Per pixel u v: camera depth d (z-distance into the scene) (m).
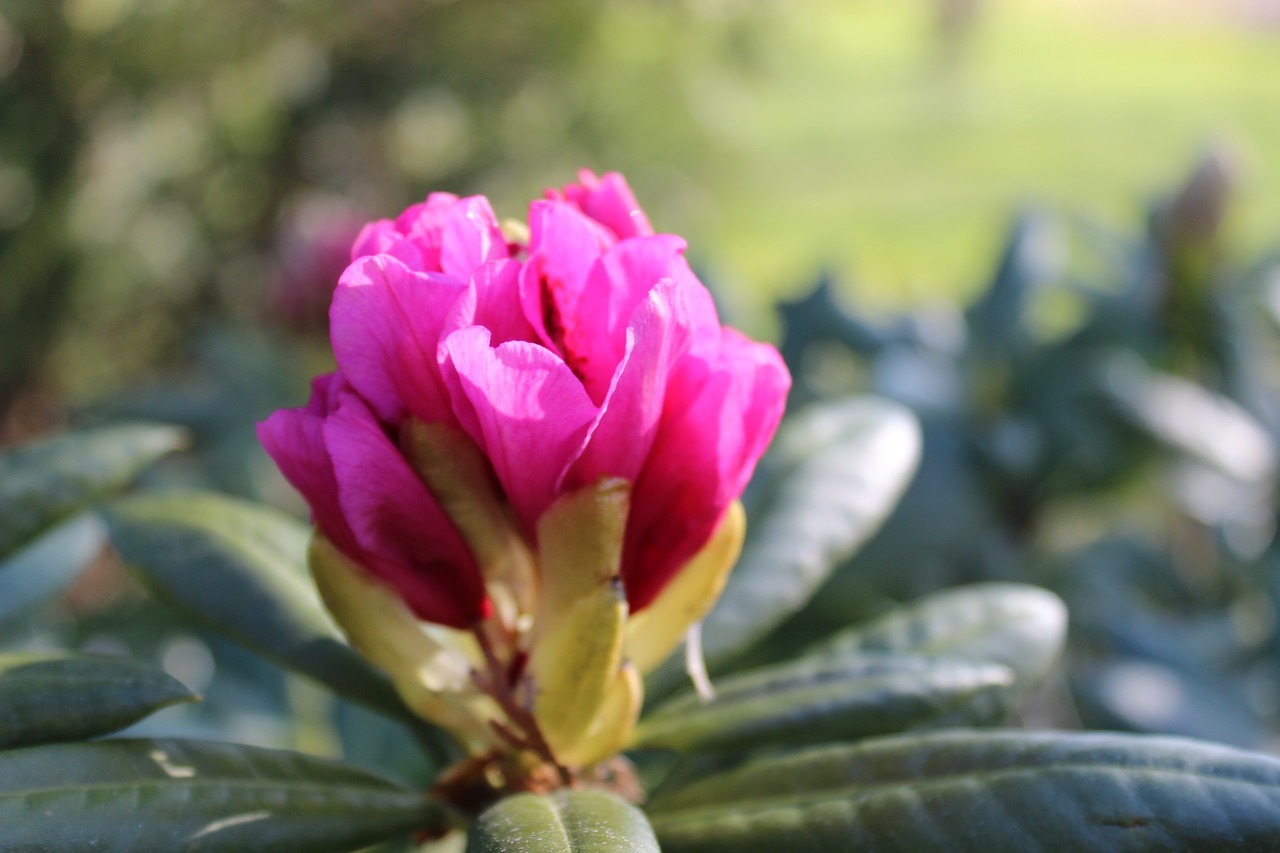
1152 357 0.62
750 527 0.37
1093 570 0.60
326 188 1.73
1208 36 3.89
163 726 0.47
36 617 0.41
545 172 1.81
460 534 0.29
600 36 1.77
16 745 0.29
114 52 1.44
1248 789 0.28
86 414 0.87
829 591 0.53
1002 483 0.58
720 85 1.90
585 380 0.28
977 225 2.21
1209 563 0.69
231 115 1.64
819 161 2.63
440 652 0.30
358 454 0.28
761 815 0.30
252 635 0.33
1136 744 0.29
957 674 0.32
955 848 0.28
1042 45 3.80
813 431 0.39
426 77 1.71
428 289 0.27
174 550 0.34
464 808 0.31
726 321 0.56
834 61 3.55
